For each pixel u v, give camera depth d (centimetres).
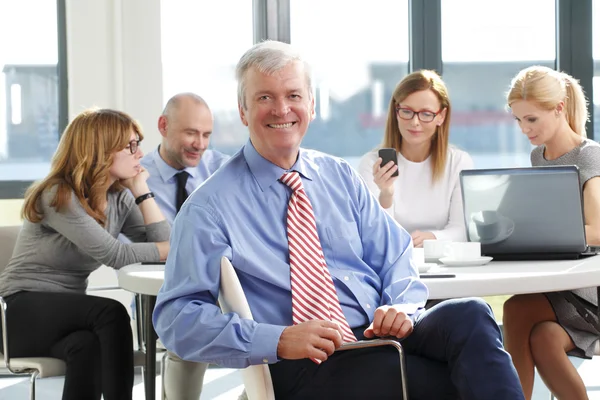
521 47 754
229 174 289
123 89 691
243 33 724
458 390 254
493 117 755
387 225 312
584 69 755
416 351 274
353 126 746
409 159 496
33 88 698
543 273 305
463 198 369
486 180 364
